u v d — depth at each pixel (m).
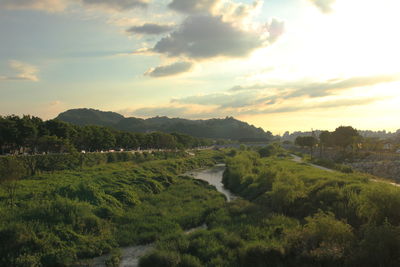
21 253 23.80
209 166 117.69
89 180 49.56
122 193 43.06
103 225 31.61
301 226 28.58
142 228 32.38
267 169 52.66
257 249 23.14
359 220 26.94
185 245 26.53
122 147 129.88
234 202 42.66
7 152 79.44
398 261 18.50
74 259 24.98
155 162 93.31
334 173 60.44
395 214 22.69
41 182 49.47
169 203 44.28
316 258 20.64
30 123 75.88
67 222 29.06
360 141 125.62
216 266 22.27
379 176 73.62
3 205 32.81
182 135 194.25
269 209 37.34
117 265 24.34
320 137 145.12
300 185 37.94
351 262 19.36
